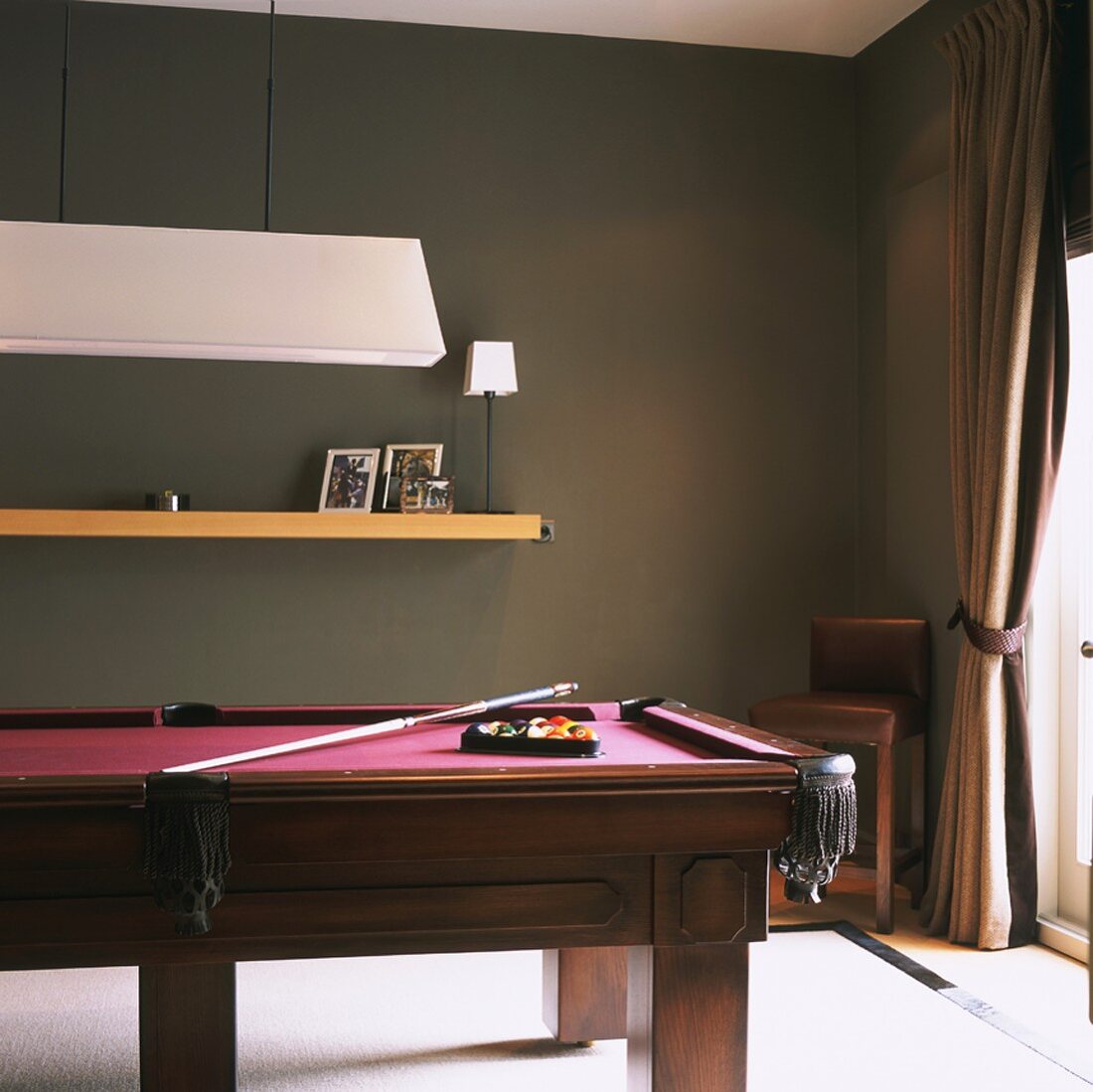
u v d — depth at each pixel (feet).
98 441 15.53
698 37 16.65
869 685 14.88
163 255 9.68
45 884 7.01
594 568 16.56
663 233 16.76
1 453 15.37
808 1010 10.90
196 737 9.57
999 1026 10.51
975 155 13.21
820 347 17.10
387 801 7.16
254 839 7.04
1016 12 12.52
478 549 16.30
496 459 16.34
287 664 15.88
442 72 16.26
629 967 8.25
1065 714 13.06
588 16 15.97
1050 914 13.15
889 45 16.29
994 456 12.54
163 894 6.89
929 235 15.01
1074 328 13.07
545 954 10.65
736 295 16.93
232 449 15.79
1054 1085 9.34
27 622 15.42
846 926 13.44
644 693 16.65
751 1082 9.37
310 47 15.97
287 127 15.90
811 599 17.02
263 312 9.68
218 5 15.58
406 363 10.55
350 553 16.02
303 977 11.98
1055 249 12.28
